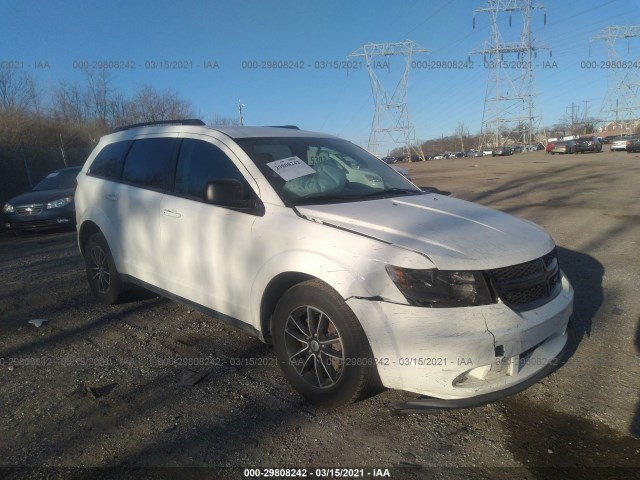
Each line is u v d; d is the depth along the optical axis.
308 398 3.21
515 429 2.91
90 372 3.70
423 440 2.82
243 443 2.81
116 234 4.71
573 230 8.40
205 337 4.30
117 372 3.69
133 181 4.63
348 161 4.27
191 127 4.29
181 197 4.06
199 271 3.86
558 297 3.18
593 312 4.63
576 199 12.39
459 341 2.66
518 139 83.00
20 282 6.23
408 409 2.85
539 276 3.04
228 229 3.58
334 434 2.88
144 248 4.39
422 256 2.80
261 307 3.40
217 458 2.69
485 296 2.78
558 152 47.03
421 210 3.49
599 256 6.62
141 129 4.86
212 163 3.93
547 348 3.09
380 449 2.75
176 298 4.17
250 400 3.27
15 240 10.05
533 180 18.77
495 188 16.16
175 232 4.02
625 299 4.92
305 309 3.14
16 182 14.90
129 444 2.82
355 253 2.91
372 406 3.16
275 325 3.31
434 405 2.77
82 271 6.74
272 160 3.78
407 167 45.44
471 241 3.00
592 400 3.18
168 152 4.34
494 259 2.87
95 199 5.01
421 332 2.68
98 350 4.08
